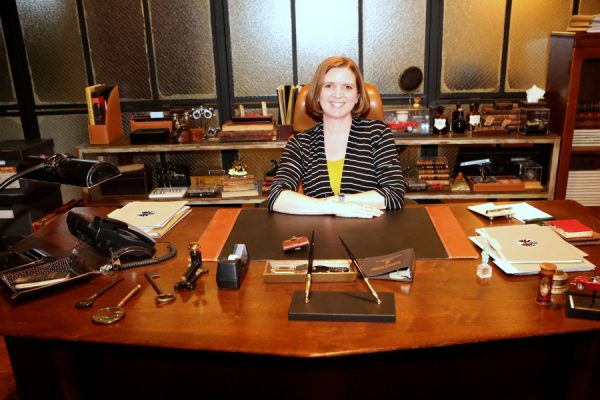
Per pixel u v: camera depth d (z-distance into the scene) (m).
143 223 1.67
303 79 3.40
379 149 2.04
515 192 3.10
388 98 3.41
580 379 1.32
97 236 1.44
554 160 3.03
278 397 1.41
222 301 1.21
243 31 3.31
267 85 3.42
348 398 1.40
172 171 3.31
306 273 1.30
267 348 1.02
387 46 3.32
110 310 1.17
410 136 3.05
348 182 2.04
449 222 1.65
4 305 1.22
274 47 3.34
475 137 2.97
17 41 3.33
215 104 3.46
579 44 2.82
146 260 1.43
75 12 3.30
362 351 1.01
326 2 3.25
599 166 3.25
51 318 1.16
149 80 3.42
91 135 3.08
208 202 3.12
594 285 1.18
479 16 3.25
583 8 3.22
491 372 1.40
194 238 1.60
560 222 1.59
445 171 3.15
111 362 1.43
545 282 1.14
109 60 3.39
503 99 3.40
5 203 2.95
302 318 1.12
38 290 1.24
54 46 3.36
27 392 1.35
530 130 3.02
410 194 3.10
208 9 3.28
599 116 3.05
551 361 1.40
